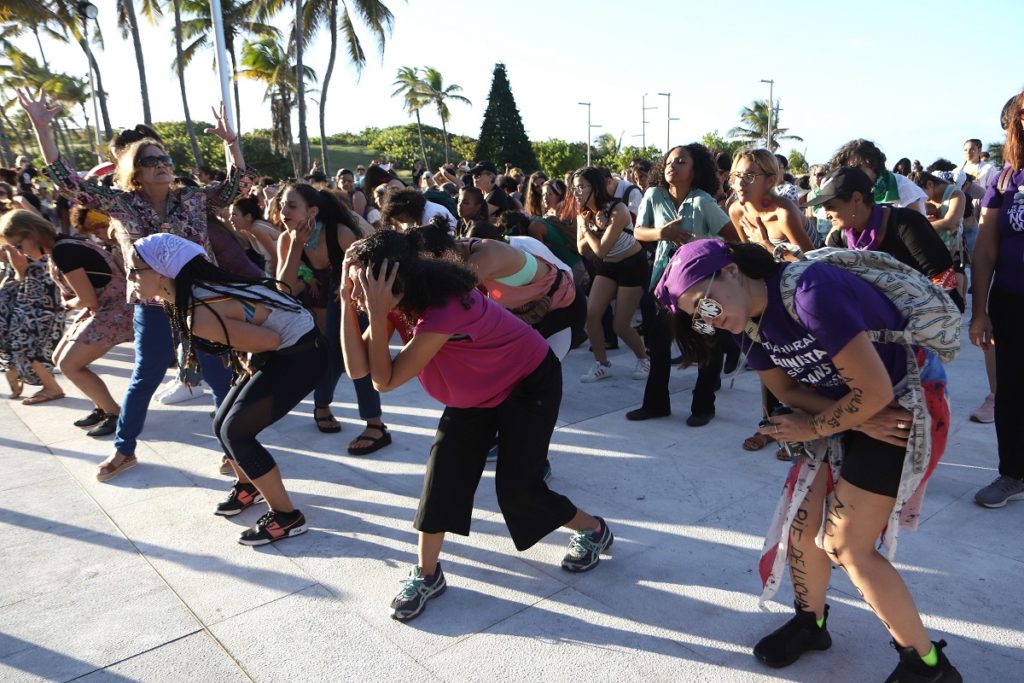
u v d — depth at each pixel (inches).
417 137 2351.1
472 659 97.1
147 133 193.9
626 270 212.8
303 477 159.9
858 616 103.1
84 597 115.5
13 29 1418.6
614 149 2214.6
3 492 156.9
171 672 96.7
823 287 73.9
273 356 127.4
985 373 215.5
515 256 130.3
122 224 157.2
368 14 1174.3
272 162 1524.4
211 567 123.6
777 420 83.7
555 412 108.1
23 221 187.8
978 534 123.3
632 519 134.7
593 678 92.6
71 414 213.6
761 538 125.7
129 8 1019.3
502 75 1534.2
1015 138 124.2
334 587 116.0
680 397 206.8
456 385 102.7
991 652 94.1
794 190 293.4
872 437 80.1
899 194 160.2
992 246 129.6
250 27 1280.8
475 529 133.6
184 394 219.8
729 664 94.3
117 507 147.9
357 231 167.8
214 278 122.9
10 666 98.7
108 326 187.0
